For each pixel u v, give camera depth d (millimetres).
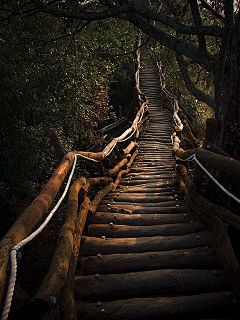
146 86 19656
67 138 9086
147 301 2180
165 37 4219
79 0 4656
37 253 6793
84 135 11094
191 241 3000
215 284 2387
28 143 7727
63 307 1962
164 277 2430
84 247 2973
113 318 2070
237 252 3166
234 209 3455
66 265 1771
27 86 7379
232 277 2312
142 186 6078
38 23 7230
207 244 2977
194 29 3674
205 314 2123
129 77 19031
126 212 3988
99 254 2773
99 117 11359
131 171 7871
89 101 11320
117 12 3906
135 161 9109
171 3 4641
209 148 3246
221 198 3701
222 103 3771
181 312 2109
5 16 6277
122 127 17297
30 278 6605
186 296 2232
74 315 1902
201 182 3607
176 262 2680
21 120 8398
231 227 3332
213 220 3094
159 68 20609
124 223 3635
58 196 7730
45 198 2049
